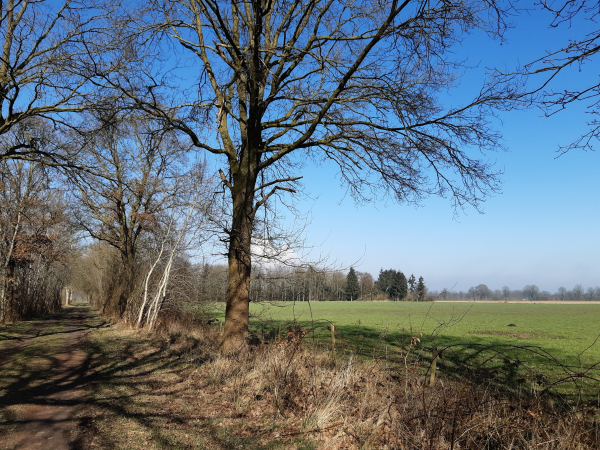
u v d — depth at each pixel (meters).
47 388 8.26
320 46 10.23
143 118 10.31
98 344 15.13
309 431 5.55
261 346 9.38
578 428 4.58
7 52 12.52
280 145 11.02
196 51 10.63
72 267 53.47
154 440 5.31
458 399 5.07
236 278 10.20
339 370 7.23
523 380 6.04
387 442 4.93
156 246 21.91
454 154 9.53
